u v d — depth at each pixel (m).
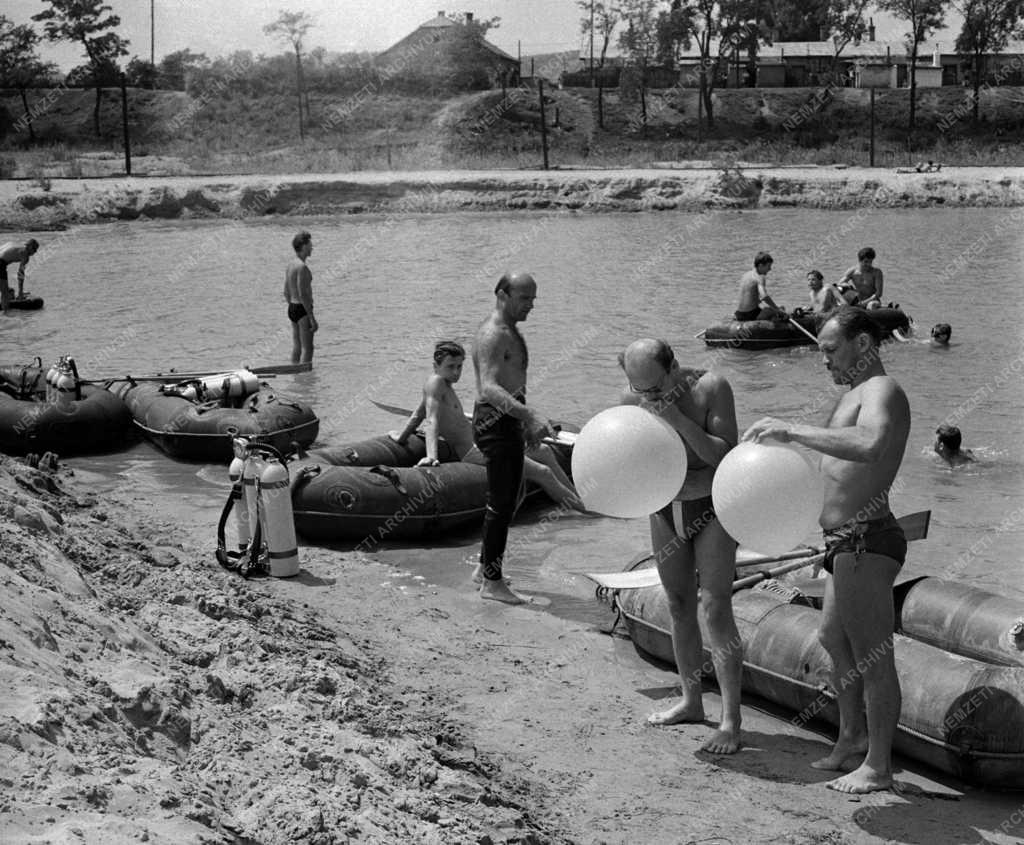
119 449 11.86
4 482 8.07
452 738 5.43
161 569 6.59
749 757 5.55
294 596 7.45
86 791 3.33
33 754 3.41
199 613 6.03
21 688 3.70
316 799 4.05
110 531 7.83
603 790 5.18
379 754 4.77
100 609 5.16
